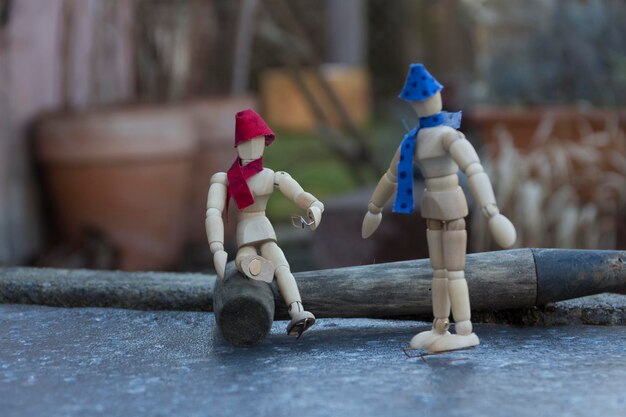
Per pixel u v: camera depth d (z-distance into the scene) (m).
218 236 0.75
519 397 0.66
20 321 0.87
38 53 1.66
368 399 0.66
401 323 0.85
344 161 2.15
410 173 0.72
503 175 1.37
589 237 1.37
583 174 1.40
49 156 1.56
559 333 0.81
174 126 1.59
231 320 0.76
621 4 1.71
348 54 3.24
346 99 3.09
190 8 1.93
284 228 1.94
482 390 0.67
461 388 0.68
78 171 1.56
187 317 0.88
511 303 0.81
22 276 0.95
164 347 0.79
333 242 1.49
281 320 0.81
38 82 1.66
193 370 0.73
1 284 0.93
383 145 2.67
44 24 1.67
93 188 1.56
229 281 0.76
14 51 1.59
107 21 1.82
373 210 0.76
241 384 0.69
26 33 1.62
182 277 0.96
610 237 1.39
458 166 0.72
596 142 1.40
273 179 0.76
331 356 0.75
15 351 0.78
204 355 0.76
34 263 1.60
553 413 0.63
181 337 0.81
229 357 0.76
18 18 1.60
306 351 0.77
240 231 0.76
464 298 0.74
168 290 0.91
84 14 1.77
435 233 0.74
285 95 3.23
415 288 0.80
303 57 2.28
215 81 2.23
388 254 1.41
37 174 1.64
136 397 0.68
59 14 1.71
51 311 0.91
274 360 0.75
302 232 1.91
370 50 3.57
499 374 0.70
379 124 3.30
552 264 0.80
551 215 1.38
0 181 1.54
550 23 1.75
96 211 1.58
